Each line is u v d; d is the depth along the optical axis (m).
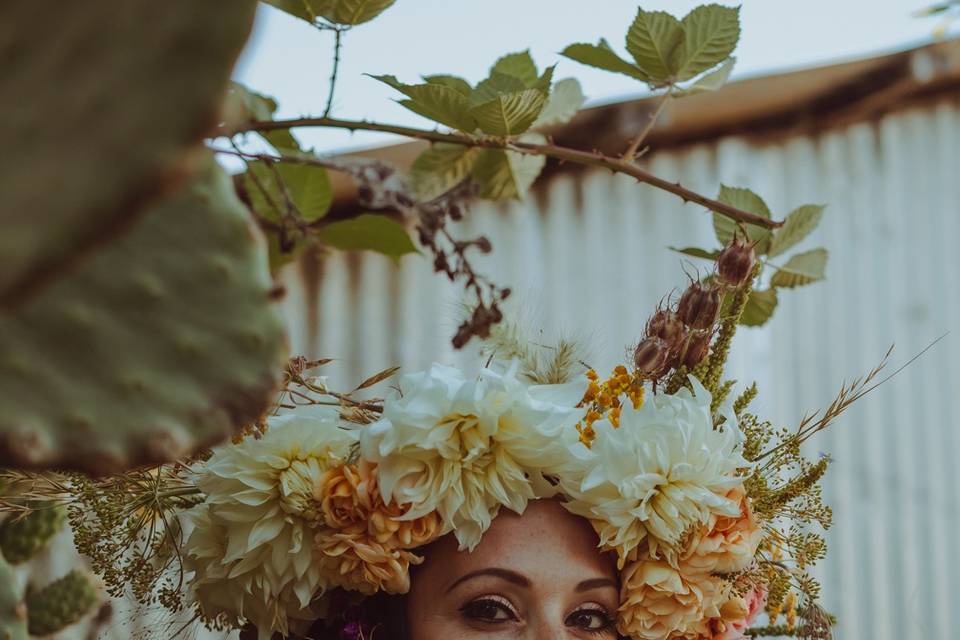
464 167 1.69
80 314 0.84
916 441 3.98
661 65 1.40
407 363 3.96
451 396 1.49
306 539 1.56
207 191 0.88
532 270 3.95
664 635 1.58
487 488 1.52
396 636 1.64
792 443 1.70
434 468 1.50
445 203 1.15
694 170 3.99
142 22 0.57
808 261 1.71
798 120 3.99
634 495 1.52
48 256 0.57
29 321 0.83
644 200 3.99
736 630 1.69
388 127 1.29
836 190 4.04
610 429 1.54
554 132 3.70
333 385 3.97
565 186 3.99
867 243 4.04
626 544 1.55
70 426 0.84
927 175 4.05
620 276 3.96
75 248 0.58
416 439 1.47
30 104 0.57
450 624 1.60
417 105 1.29
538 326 1.78
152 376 0.87
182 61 0.57
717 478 1.53
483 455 1.52
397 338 3.98
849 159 4.05
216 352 0.88
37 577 2.71
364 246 1.66
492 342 1.71
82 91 0.57
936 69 3.75
